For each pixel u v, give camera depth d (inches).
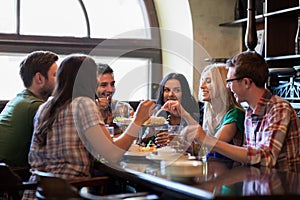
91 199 84.6
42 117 116.0
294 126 112.8
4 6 196.1
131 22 212.5
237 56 116.9
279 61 183.3
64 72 115.0
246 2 199.2
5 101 192.4
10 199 131.6
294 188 83.7
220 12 202.1
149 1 213.5
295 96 166.4
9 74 197.3
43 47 200.7
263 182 89.4
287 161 112.7
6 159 135.3
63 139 113.0
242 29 204.8
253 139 116.4
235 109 129.9
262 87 115.6
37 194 99.0
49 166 114.8
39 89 140.6
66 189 89.0
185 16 201.5
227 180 91.0
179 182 89.1
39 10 200.4
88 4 206.5
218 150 110.4
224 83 131.2
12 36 196.9
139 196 89.6
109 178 109.5
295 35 183.5
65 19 203.8
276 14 176.2
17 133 135.3
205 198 79.4
